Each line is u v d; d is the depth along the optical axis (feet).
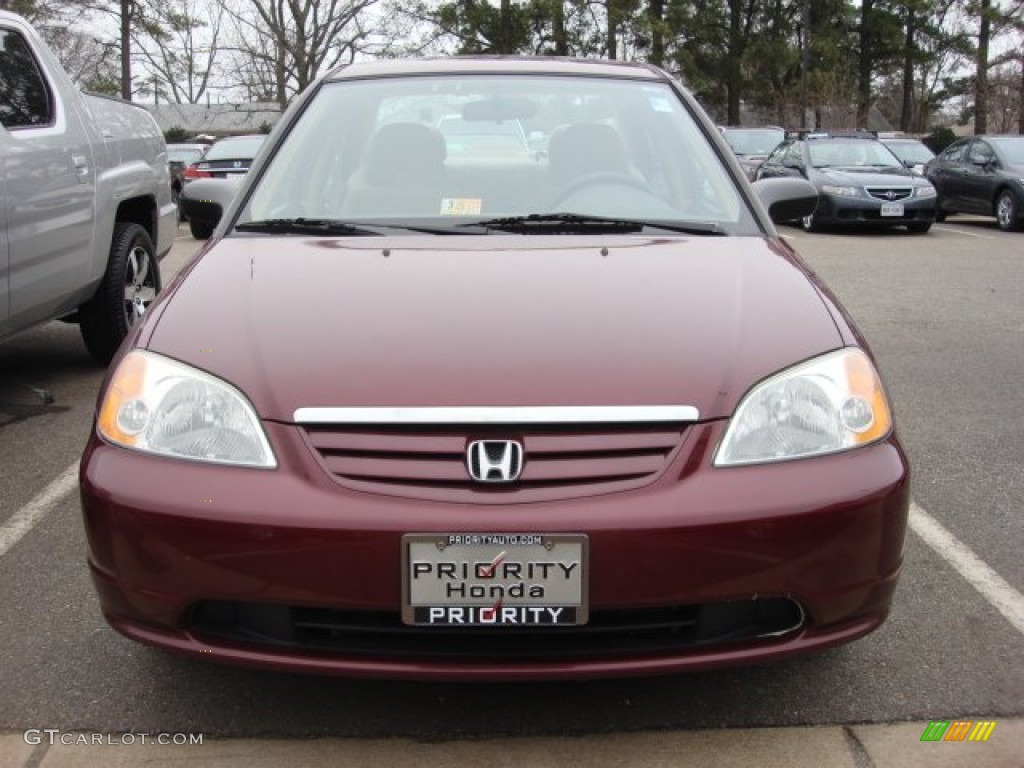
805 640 6.84
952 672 8.31
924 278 30.27
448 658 6.64
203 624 6.89
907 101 158.40
